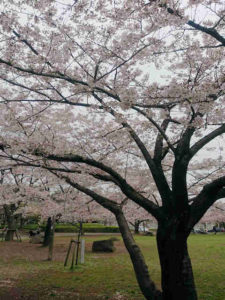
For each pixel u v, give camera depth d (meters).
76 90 4.98
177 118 5.34
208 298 6.34
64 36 4.69
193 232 35.34
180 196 4.43
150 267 10.25
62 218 12.52
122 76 4.81
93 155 7.04
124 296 6.55
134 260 4.96
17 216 20.72
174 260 4.36
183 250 4.41
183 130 5.03
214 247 17.12
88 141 6.86
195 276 8.75
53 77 4.72
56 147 5.88
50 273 9.05
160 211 4.66
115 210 5.65
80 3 4.10
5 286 7.42
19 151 5.34
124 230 5.34
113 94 4.69
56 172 6.29
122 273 9.04
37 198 11.79
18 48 4.68
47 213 11.95
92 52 4.70
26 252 13.95
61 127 7.50
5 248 15.34
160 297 4.50
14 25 4.47
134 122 6.59
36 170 8.53
